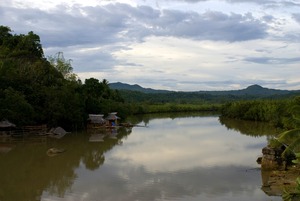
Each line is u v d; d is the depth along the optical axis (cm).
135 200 2669
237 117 12506
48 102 6944
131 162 4109
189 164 4000
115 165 3941
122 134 7031
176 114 15400
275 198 2734
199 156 4512
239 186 3084
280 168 3712
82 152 4819
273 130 8144
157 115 14488
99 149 5081
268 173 3575
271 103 11038
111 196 2770
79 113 7438
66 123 7375
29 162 4122
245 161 4212
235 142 5925
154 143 5719
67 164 4012
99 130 7731
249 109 11769
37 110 6812
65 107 7150
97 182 3195
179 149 5078
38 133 6588
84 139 6181
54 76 9062
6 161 4169
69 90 7506
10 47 10425
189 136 6756
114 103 10075
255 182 3222
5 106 6144
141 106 15462
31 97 6900
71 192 2889
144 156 4503
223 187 3048
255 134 7262
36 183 3178
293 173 3500
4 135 6178
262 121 11181
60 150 4794
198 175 3475
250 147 5359
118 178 3338
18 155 4553
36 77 7962
